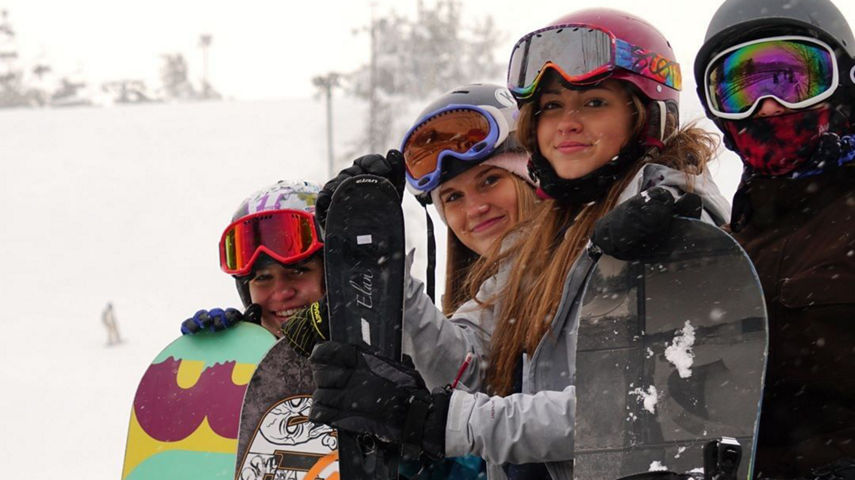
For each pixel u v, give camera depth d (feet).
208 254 197.67
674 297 14.03
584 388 14.19
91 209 237.04
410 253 16.65
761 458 13.71
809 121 13.78
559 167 16.58
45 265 196.03
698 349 13.64
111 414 102.73
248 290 22.40
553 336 15.96
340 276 15.49
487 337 17.79
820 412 13.29
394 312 15.35
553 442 14.39
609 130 16.37
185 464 20.22
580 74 16.19
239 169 266.57
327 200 15.93
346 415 14.34
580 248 16.30
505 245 18.62
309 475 18.19
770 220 14.15
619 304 14.40
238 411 20.36
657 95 16.42
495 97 21.34
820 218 13.71
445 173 21.16
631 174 16.43
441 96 21.67
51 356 137.80
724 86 14.26
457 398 14.70
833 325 13.17
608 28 16.26
